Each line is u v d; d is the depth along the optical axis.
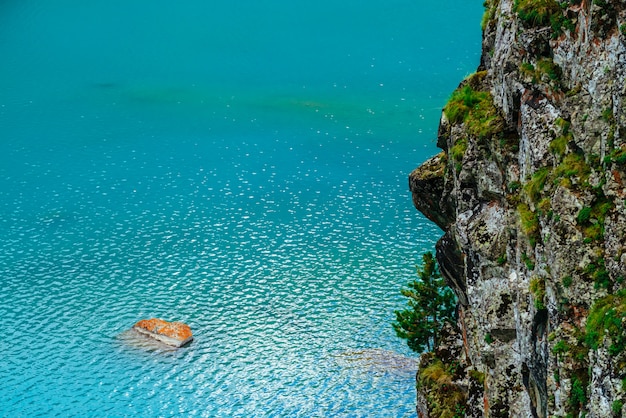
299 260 112.31
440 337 42.72
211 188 132.00
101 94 163.50
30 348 96.81
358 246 114.56
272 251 114.69
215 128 150.50
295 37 182.75
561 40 28.83
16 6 196.75
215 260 113.50
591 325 24.27
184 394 88.94
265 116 153.50
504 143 32.31
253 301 104.31
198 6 198.12
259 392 88.62
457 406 38.78
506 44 33.12
